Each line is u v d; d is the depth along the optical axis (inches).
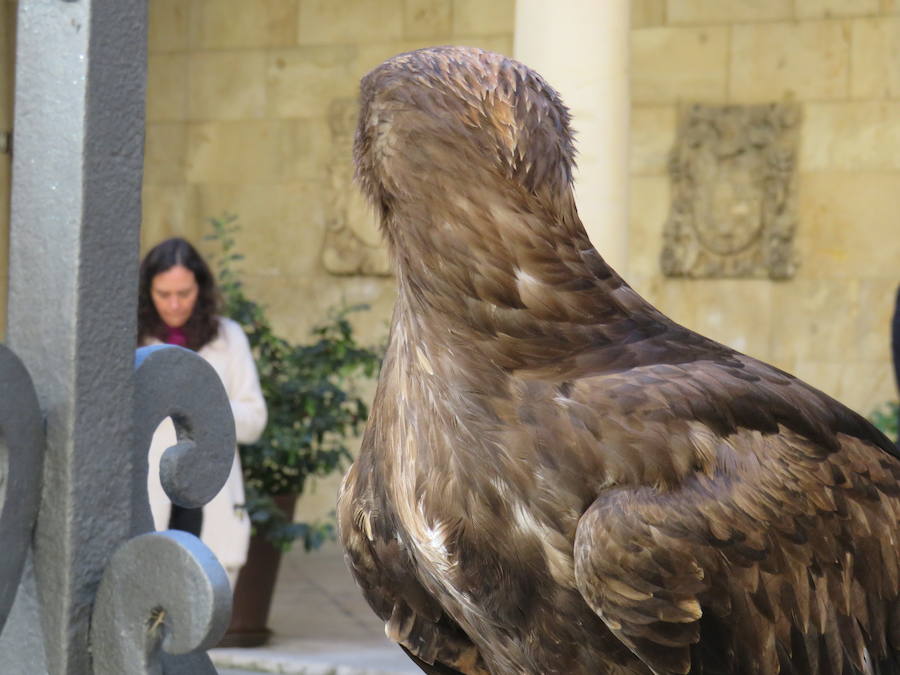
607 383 89.7
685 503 89.4
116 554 80.7
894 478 104.9
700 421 91.4
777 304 581.6
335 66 637.9
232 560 344.5
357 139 91.5
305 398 422.9
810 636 97.3
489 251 88.2
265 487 418.9
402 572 101.0
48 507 81.1
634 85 593.9
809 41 578.2
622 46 328.8
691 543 88.8
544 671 96.3
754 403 94.7
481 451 89.3
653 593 88.3
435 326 89.7
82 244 80.7
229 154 652.1
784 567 94.3
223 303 339.3
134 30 82.6
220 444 87.4
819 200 578.2
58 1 81.0
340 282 636.1
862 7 573.0
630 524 87.4
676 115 589.0
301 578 525.0
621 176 329.1
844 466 100.5
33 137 81.7
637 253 594.2
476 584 92.8
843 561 98.7
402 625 104.9
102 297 81.7
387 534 99.5
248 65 649.6
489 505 89.9
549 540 90.0
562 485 88.9
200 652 84.7
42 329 81.4
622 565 87.1
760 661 95.0
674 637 89.9
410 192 87.8
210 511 342.6
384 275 629.6
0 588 79.4
